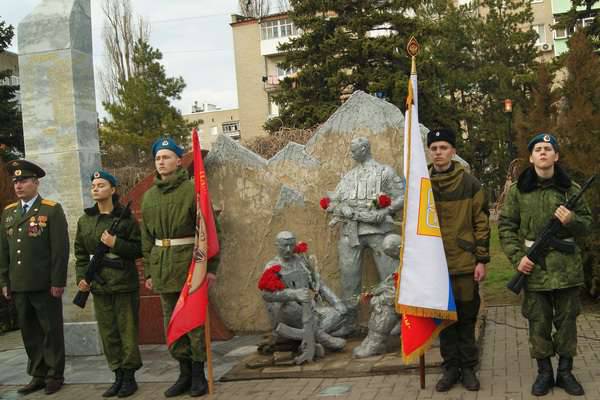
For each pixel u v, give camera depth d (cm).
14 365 755
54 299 637
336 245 803
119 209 637
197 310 563
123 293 605
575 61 867
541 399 482
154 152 600
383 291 631
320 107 2112
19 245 629
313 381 579
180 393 586
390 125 809
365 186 695
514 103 2708
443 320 516
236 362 678
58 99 771
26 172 639
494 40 2920
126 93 2848
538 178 508
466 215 520
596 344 639
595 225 803
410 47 551
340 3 2186
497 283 1012
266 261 825
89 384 650
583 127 829
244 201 835
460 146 2388
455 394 509
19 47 783
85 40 795
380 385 547
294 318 636
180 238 584
